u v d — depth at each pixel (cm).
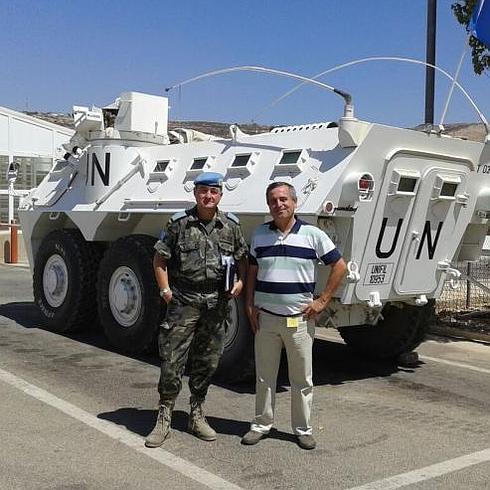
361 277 609
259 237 475
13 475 425
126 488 409
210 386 633
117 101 846
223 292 484
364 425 541
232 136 693
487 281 1084
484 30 770
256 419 491
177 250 479
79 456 458
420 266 655
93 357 743
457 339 905
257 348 484
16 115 2447
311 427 493
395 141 595
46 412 549
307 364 475
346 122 571
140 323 720
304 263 465
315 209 561
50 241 859
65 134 2561
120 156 806
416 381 691
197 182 474
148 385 634
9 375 660
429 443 501
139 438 493
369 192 580
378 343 775
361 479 430
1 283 1410
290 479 427
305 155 609
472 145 655
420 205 631
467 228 736
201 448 477
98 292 772
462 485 425
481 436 520
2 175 2423
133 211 736
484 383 686
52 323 863
